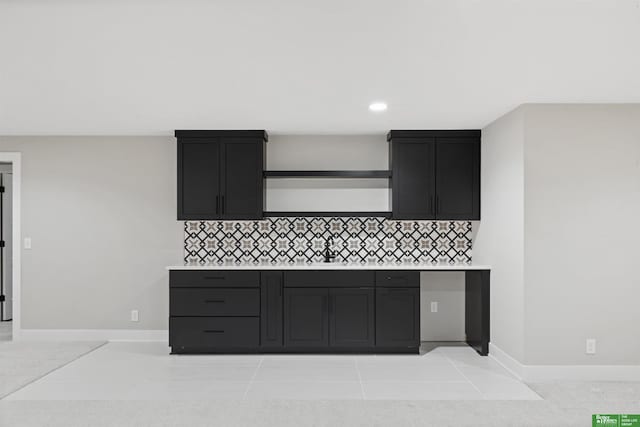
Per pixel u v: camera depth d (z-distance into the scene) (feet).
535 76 12.51
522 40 10.05
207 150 19.48
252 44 10.28
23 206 20.66
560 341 15.48
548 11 8.70
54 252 20.61
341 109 16.07
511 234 16.40
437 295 20.86
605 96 14.55
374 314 18.67
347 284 18.69
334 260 20.62
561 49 10.57
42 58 11.18
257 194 19.45
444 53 10.81
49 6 8.56
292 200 20.74
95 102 15.12
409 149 19.51
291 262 20.62
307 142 20.75
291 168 20.75
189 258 20.67
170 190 20.72
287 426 12.09
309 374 16.26
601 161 15.48
